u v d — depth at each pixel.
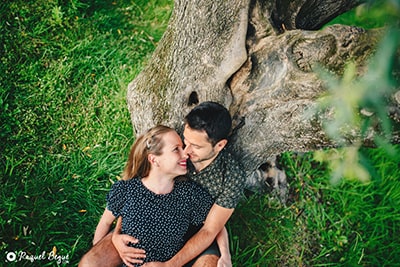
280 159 4.33
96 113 4.40
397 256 4.31
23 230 3.76
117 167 4.14
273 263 4.05
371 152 4.49
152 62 3.59
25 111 4.26
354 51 2.71
